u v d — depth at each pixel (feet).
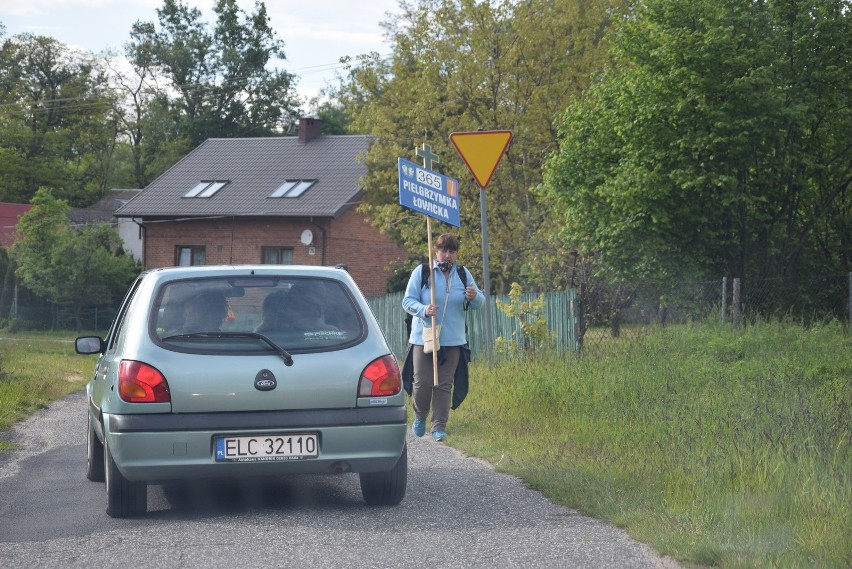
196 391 32.22
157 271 35.83
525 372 66.54
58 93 386.93
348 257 240.32
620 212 90.74
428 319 50.49
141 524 32.53
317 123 266.36
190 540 29.99
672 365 63.87
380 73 153.79
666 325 79.20
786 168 87.86
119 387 32.30
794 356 64.75
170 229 253.85
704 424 44.09
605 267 90.07
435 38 142.51
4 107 378.32
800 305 84.02
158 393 32.09
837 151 92.27
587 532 30.42
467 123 142.00
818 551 25.77
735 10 88.84
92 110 389.80
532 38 137.28
